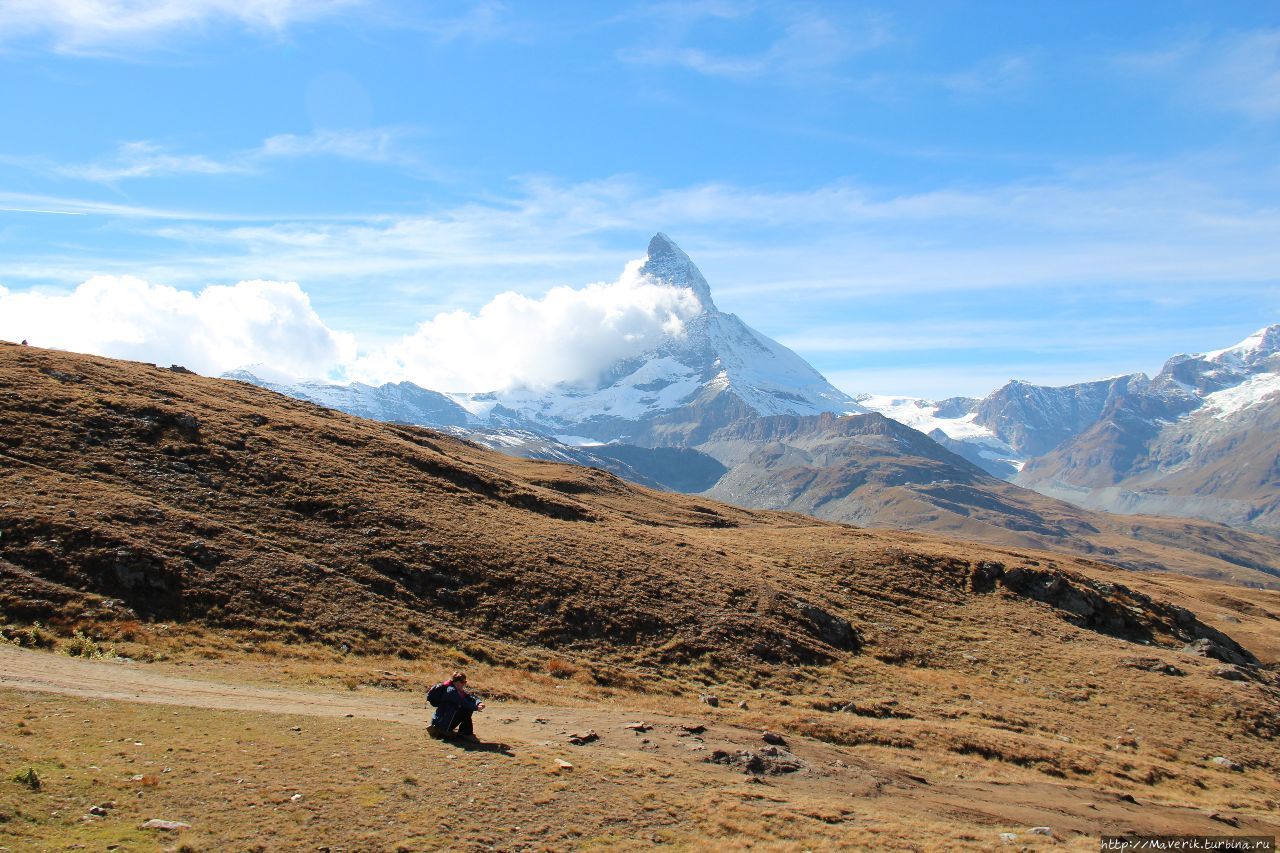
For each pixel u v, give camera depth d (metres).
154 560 43.06
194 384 86.81
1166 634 85.44
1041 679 62.12
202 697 29.91
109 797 19.58
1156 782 42.59
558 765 26.00
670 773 27.48
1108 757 44.84
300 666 37.56
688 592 63.12
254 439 68.69
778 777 30.14
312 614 44.34
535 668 46.41
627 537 76.88
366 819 20.38
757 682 51.28
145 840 17.70
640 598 59.53
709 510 138.38
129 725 24.91
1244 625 106.62
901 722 46.16
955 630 71.94
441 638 46.69
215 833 18.58
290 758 23.97
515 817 21.78
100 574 40.75
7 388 62.22
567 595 56.78
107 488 51.06
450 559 56.91
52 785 19.55
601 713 37.09
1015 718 51.81
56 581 39.28
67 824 17.86
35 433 56.00
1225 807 40.03
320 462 68.81
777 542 96.44
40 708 24.95
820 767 32.41
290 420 79.62
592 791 24.48
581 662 48.72
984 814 29.72
